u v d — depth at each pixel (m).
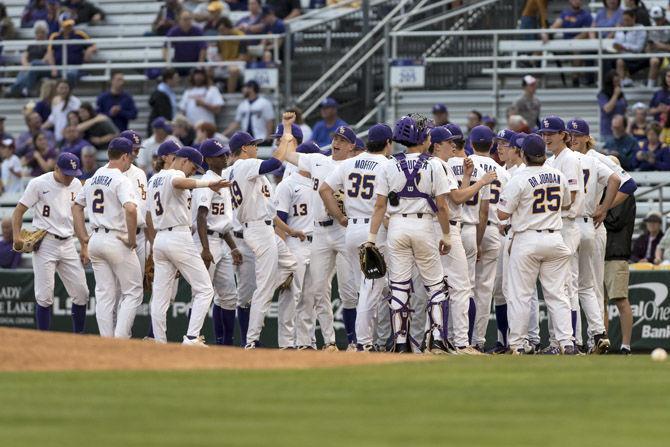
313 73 82.38
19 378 32.75
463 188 45.88
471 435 23.80
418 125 44.38
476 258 49.16
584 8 81.06
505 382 32.56
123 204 49.47
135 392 30.09
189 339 48.81
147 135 82.69
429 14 84.88
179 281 64.56
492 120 68.44
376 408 27.62
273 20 84.88
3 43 90.19
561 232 47.44
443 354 43.47
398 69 78.19
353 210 48.25
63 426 24.84
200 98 81.12
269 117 79.00
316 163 50.97
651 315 59.12
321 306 52.62
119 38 90.81
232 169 51.19
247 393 29.98
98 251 50.03
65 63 88.06
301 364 36.91
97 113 83.00
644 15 78.88
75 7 94.62
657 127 70.62
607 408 27.78
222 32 84.88
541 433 24.08
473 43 81.62
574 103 77.69
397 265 44.91
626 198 51.03
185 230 48.84
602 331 49.22
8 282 68.25
